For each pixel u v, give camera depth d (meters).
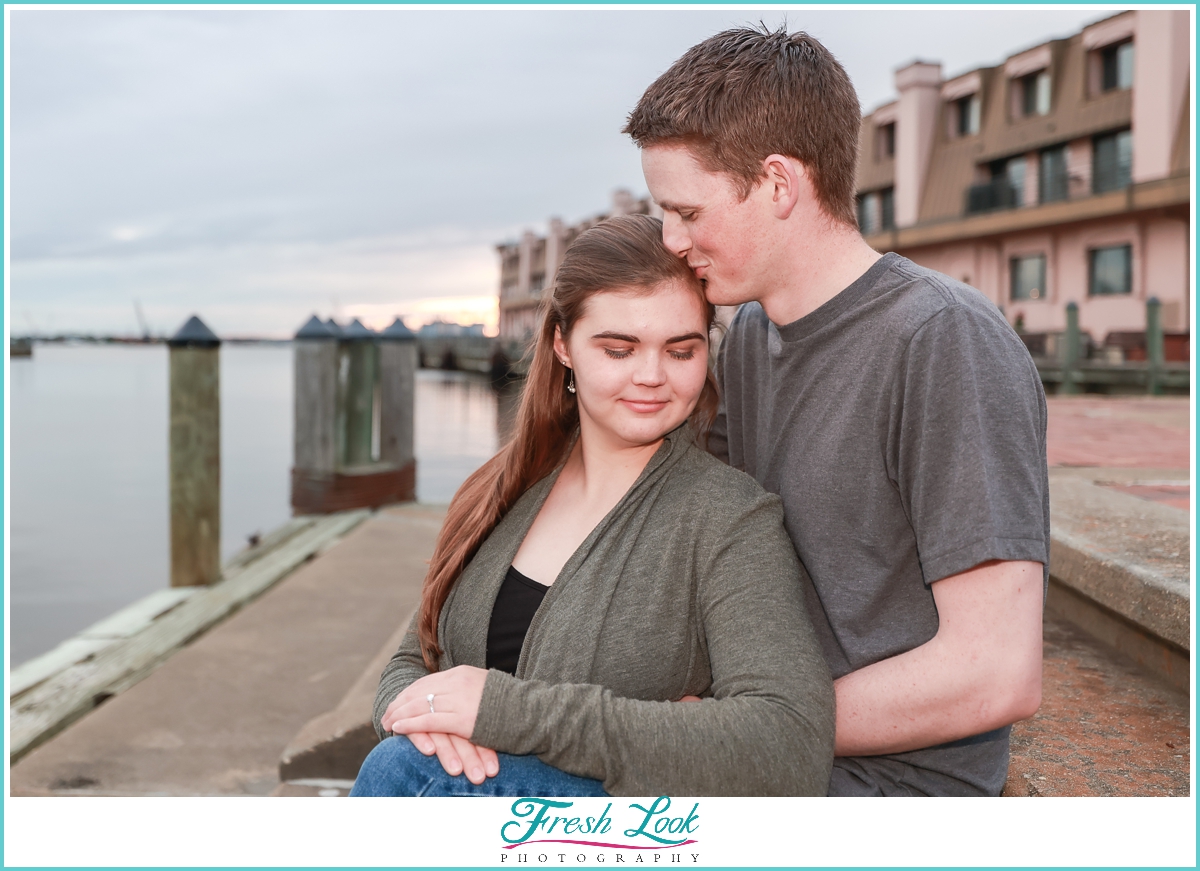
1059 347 16.09
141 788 2.42
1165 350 15.37
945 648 1.07
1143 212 16.94
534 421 1.39
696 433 1.51
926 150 22.70
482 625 1.30
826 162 1.22
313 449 6.13
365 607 4.04
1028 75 20.38
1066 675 1.87
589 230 1.31
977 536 1.04
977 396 1.07
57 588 4.77
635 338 1.22
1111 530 2.30
